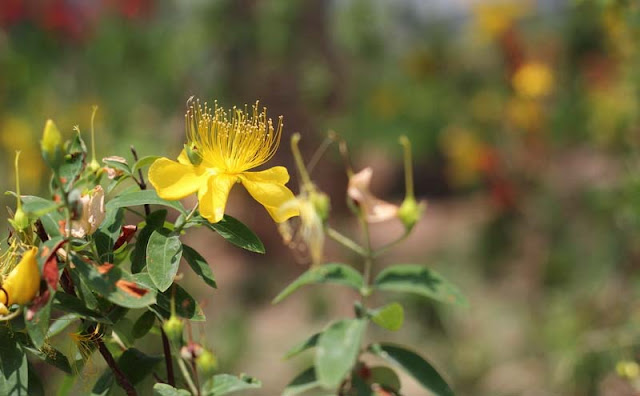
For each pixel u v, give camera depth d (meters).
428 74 5.79
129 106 5.86
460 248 5.65
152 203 1.55
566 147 5.37
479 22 5.13
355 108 6.13
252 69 6.12
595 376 3.87
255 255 7.47
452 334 5.27
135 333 1.68
